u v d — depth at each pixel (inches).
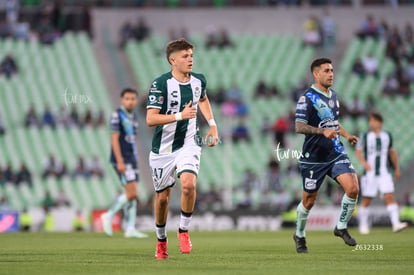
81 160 3912.4
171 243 1995.6
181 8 4911.4
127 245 1905.8
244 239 2225.6
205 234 2600.9
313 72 1501.0
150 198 3376.0
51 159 3885.3
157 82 1343.5
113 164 2315.5
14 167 4020.7
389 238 2174.0
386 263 1293.1
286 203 3720.5
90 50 4699.8
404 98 4493.1
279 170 3875.5
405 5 4965.6
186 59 1342.3
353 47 4763.8
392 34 4776.1
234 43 4795.8
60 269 1187.3
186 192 1332.4
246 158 4082.2
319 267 1214.3
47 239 2235.5
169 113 1354.6
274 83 4603.8
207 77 4586.6
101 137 4163.4
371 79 4589.1
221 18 4911.4
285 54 4758.9
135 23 4881.9
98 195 3868.1
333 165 1476.4
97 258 1419.8
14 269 1188.5
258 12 4916.3
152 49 4749.0
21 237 2375.7
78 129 4173.2
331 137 1412.4
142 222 3159.5
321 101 1482.5
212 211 3208.7
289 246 1845.5
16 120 4237.2
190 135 1349.7
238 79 4596.5
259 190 3774.6
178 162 1336.1
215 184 3937.0
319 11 4926.2
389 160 2559.1
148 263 1293.1
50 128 4153.5
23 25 4788.4
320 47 4830.2
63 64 4591.5
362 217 2576.3
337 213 3184.1
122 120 2263.8
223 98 4352.9
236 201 3742.6
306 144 1483.8
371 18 4842.5
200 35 4837.6
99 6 4970.5
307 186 1494.8
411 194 4055.1
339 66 4734.3
